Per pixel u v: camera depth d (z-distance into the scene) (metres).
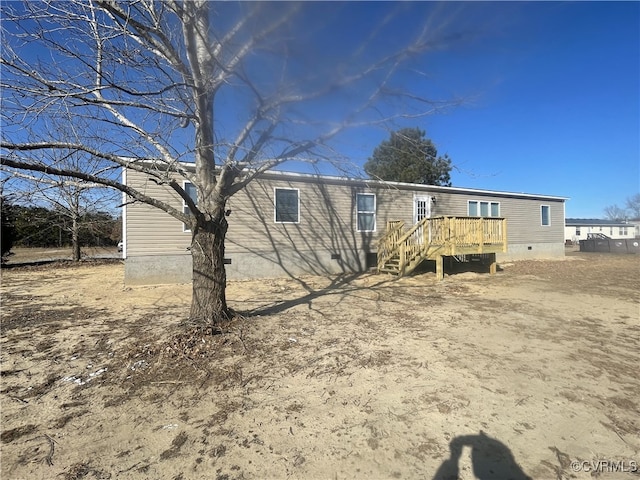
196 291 5.11
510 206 17.45
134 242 9.41
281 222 11.44
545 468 2.23
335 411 2.94
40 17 3.57
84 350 4.44
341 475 2.20
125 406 3.06
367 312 6.39
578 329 5.27
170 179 4.21
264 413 2.93
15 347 4.57
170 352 4.22
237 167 4.87
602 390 3.27
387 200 13.75
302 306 6.91
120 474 2.23
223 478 2.18
